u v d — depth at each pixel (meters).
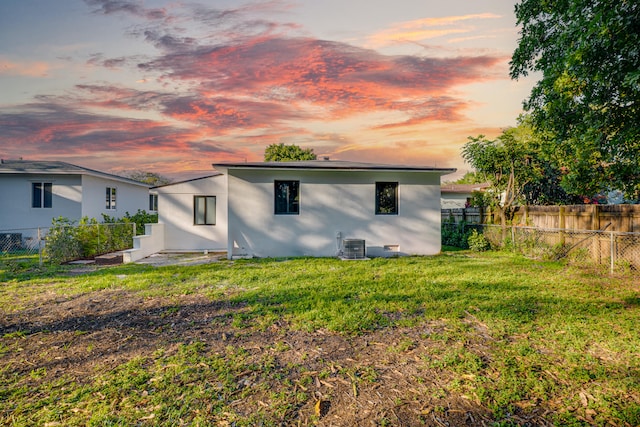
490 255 11.75
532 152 12.50
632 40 5.46
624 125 6.28
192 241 14.21
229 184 11.45
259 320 4.85
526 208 11.86
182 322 4.88
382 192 12.15
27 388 3.10
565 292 6.33
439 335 4.21
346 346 3.96
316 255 11.77
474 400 2.87
